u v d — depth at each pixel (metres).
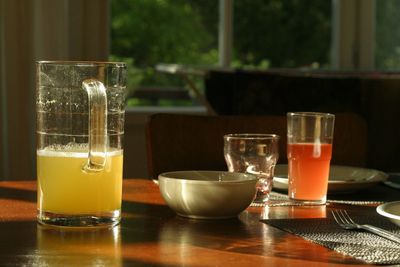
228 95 3.61
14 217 1.58
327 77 3.56
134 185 1.95
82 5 4.20
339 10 5.01
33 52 3.99
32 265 1.29
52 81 1.49
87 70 1.49
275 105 3.53
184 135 2.22
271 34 4.94
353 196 1.85
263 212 1.66
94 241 1.42
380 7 5.11
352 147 2.35
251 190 1.59
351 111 3.55
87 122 1.49
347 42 5.04
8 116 3.97
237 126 2.27
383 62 5.12
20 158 3.99
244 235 1.47
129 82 4.66
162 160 2.19
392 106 3.57
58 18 4.02
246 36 4.89
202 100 4.01
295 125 1.75
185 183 1.57
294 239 1.45
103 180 1.50
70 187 1.49
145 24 4.68
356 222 1.58
